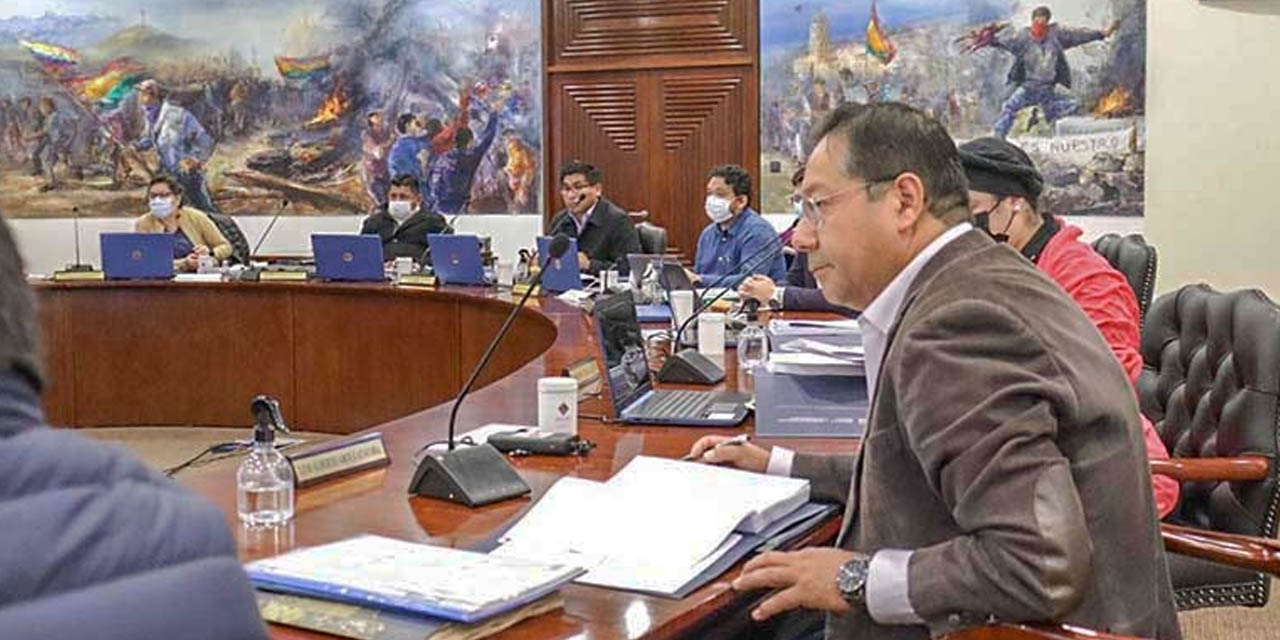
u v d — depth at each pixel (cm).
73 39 805
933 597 130
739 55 720
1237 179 623
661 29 734
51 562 68
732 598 142
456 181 776
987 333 133
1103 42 642
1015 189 246
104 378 603
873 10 687
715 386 275
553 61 756
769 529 162
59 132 812
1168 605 149
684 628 133
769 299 414
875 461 144
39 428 73
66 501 70
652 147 740
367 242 577
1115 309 240
